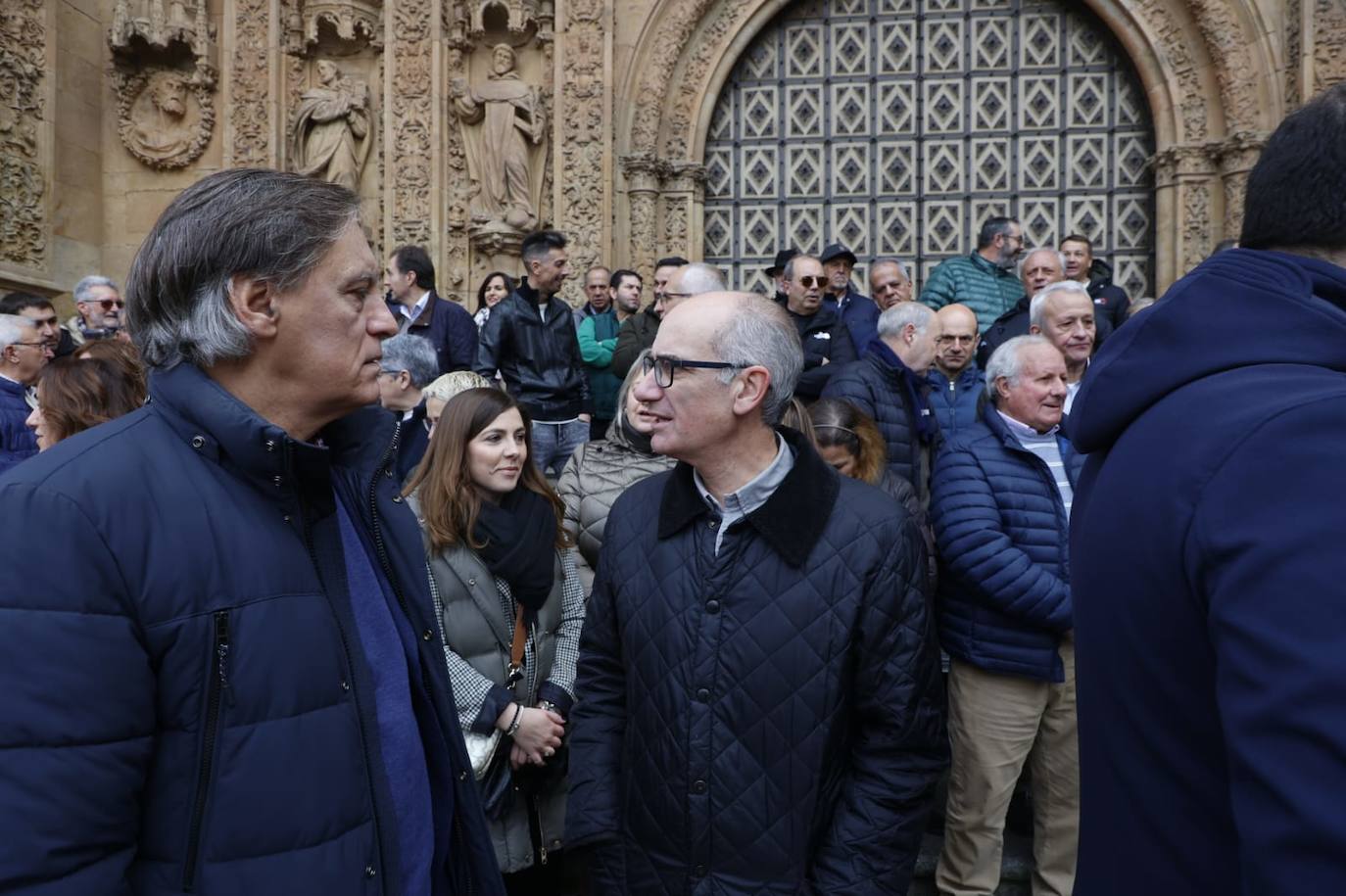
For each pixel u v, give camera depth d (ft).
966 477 11.47
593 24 31.99
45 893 3.64
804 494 7.14
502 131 32.58
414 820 5.22
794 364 7.18
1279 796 2.70
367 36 33.65
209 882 4.14
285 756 4.33
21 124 31.65
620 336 22.38
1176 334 3.67
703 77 33.14
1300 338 3.43
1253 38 29.63
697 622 7.16
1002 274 23.15
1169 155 30.76
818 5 33.68
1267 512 3.00
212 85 33.94
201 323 4.41
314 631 4.54
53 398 9.55
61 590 3.86
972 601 11.42
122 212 34.42
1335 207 3.53
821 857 6.97
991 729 11.39
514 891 10.41
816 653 6.88
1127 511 3.58
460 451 9.73
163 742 4.17
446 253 32.89
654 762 7.13
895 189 33.37
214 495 4.40
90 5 33.99
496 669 9.59
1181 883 3.46
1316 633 2.76
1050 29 32.65
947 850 11.88
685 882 6.96
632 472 11.21
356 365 4.70
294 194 4.53
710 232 34.22
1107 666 3.73
